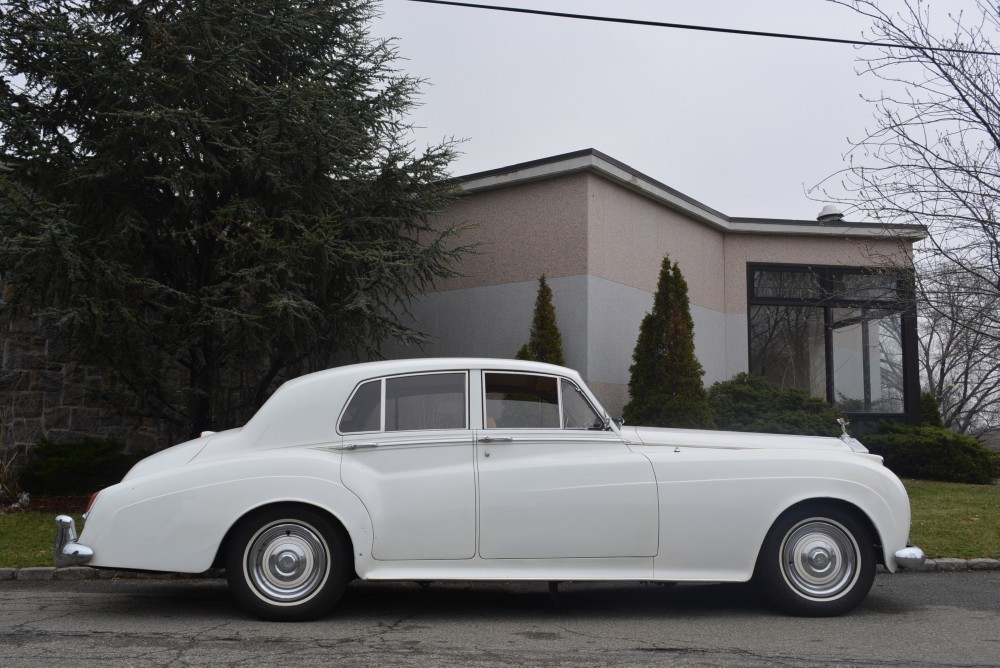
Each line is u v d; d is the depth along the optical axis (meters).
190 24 10.54
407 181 12.20
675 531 5.79
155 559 5.54
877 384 16.34
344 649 4.91
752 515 5.85
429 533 5.66
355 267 11.38
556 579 5.70
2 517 10.17
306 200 11.36
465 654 4.81
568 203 13.02
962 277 10.06
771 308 16.39
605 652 4.88
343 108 11.51
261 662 4.61
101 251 10.43
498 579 5.67
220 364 12.01
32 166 10.38
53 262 9.59
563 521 5.73
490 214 13.93
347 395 6.00
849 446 6.37
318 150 11.02
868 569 5.91
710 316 15.73
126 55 10.47
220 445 5.93
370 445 5.83
